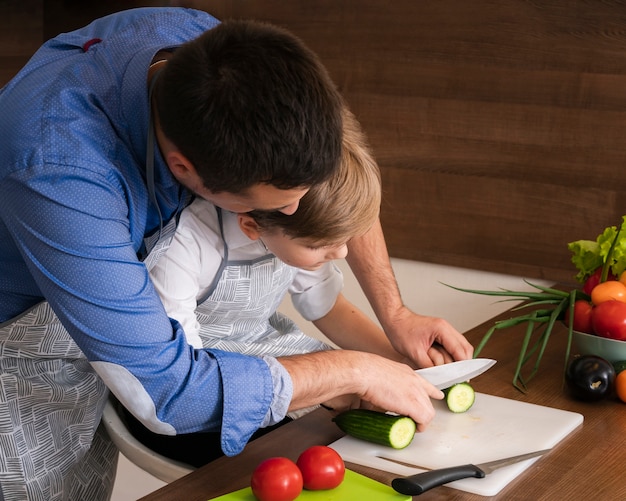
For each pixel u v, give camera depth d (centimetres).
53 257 96
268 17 203
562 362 144
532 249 179
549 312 144
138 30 115
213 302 129
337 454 101
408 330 137
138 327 99
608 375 126
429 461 108
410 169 191
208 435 135
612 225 170
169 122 91
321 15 196
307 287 146
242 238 123
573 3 165
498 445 112
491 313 187
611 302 134
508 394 131
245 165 88
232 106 87
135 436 138
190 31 119
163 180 108
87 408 134
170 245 118
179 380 101
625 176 166
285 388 106
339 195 102
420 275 196
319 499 97
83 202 96
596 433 118
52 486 131
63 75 105
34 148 96
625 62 162
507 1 172
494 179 181
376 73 191
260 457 112
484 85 178
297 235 106
